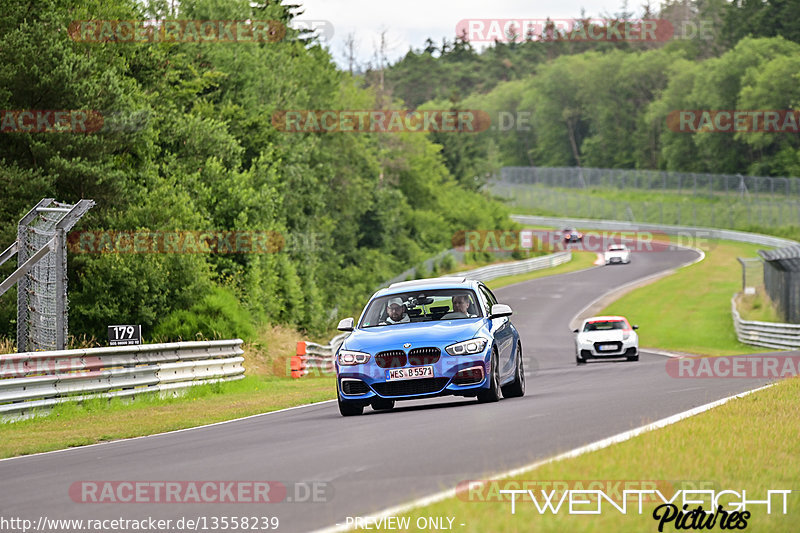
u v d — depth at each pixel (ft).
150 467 93.35
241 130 498.28
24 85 306.96
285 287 458.50
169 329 314.96
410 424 114.21
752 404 120.47
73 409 178.29
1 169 303.48
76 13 360.48
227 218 407.03
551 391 163.84
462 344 134.62
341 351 137.49
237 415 160.45
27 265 197.16
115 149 329.11
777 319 465.88
